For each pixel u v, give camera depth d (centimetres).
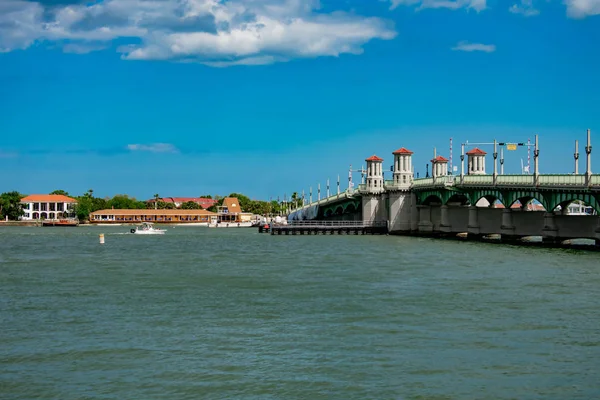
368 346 4850
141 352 4741
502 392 3959
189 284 7788
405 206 19488
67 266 10062
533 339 4997
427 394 3934
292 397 3916
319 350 4762
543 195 13338
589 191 11694
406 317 5738
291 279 8144
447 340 4981
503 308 6088
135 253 12850
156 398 3912
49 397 3925
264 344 4919
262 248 14000
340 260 10675
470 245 14138
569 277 8100
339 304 6347
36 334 5244
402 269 9150
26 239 19038
